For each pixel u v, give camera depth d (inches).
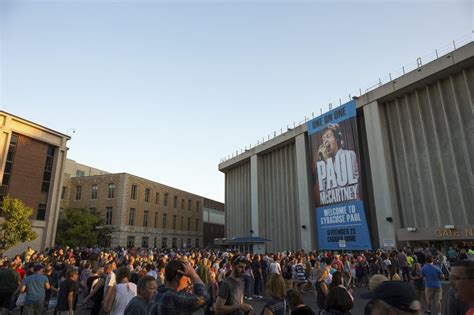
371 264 737.0
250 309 195.3
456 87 987.3
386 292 87.0
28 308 333.1
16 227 1131.3
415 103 1088.2
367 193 1229.1
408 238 1003.9
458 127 968.3
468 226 880.3
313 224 1368.1
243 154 1887.3
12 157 1398.9
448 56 975.0
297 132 1502.2
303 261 681.6
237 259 210.5
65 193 2107.5
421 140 1053.2
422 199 1015.0
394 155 1123.3
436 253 788.6
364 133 1275.8
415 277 443.5
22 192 1417.3
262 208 1702.8
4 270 334.3
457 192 942.4
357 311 472.4
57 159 1590.8
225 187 2112.5
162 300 125.7
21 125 1432.1
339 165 1243.2
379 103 1180.5
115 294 233.8
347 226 1177.4
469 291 102.8
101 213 1999.3
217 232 2947.8
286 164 1599.4
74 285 354.3
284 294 188.2
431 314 411.8
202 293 132.6
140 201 2102.6
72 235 1625.2
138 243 2033.7
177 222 2443.4
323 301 268.5
